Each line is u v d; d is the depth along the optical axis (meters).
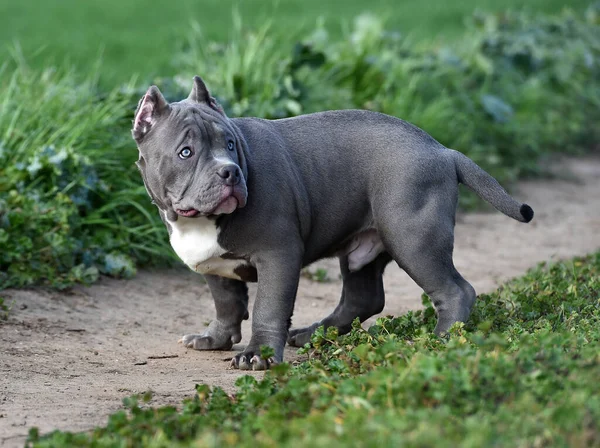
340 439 8.03
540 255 20.69
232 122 12.70
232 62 23.53
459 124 26.91
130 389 11.71
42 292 16.11
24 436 9.75
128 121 20.06
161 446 8.60
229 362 13.38
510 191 26.09
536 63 32.41
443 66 28.58
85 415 10.53
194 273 18.41
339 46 27.83
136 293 16.92
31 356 13.23
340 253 13.71
